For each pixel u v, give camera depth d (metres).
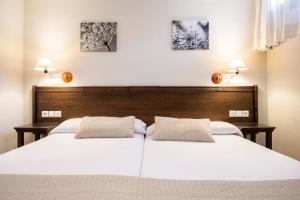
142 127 2.73
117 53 3.08
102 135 2.43
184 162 1.58
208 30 3.07
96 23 3.06
